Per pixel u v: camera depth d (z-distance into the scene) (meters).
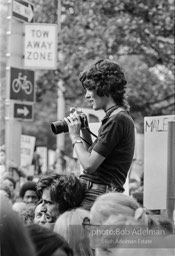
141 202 9.83
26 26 13.45
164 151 8.20
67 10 23.31
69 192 6.19
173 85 24.52
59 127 6.29
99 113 11.70
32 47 13.48
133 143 6.20
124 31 22.81
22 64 13.55
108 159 6.09
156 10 22.78
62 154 20.22
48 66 13.48
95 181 6.11
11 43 13.20
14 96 12.91
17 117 12.96
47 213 6.37
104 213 4.52
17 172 13.12
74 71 23.56
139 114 24.62
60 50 23.48
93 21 23.19
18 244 3.44
